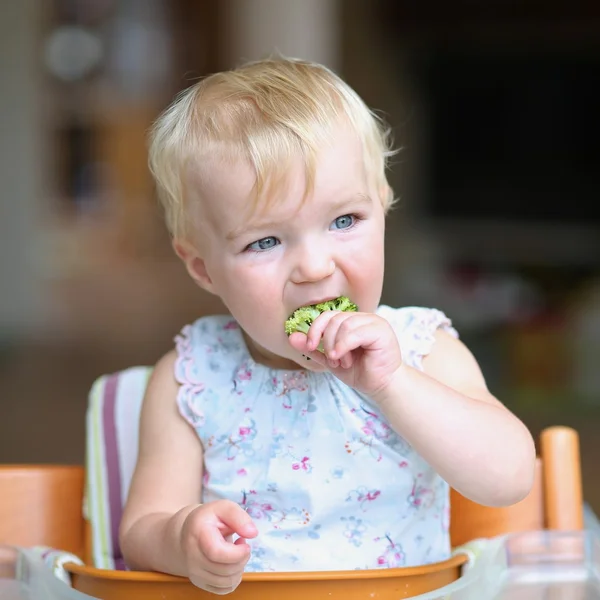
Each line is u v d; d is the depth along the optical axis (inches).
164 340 217.6
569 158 225.8
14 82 228.7
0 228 231.1
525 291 191.6
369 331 31.3
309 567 36.6
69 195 414.0
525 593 34.6
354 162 34.9
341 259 34.4
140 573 33.3
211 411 38.7
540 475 41.4
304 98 35.6
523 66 224.7
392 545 37.0
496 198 229.6
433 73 227.6
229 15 354.9
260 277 34.5
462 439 33.1
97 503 42.4
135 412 43.4
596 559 36.1
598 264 224.4
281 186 33.7
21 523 42.1
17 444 135.6
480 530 41.3
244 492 37.6
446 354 38.9
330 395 37.5
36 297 235.8
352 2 226.4
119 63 387.5
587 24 217.5
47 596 33.4
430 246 231.3
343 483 37.0
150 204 402.3
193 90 38.2
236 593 32.1
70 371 187.2
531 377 161.3
